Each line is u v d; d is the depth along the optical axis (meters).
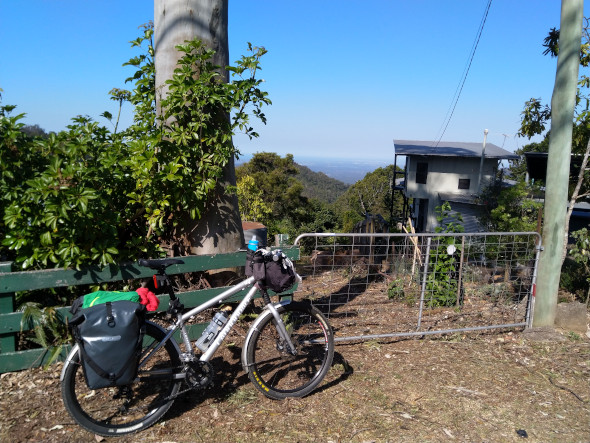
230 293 3.39
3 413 3.14
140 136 4.44
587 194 7.52
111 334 2.67
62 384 2.83
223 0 4.75
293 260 4.56
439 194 29.34
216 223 4.75
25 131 3.87
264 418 3.28
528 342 4.87
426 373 4.07
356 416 3.36
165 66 4.64
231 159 4.84
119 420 3.14
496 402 3.65
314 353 4.06
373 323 5.18
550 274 5.09
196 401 3.44
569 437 3.23
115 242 3.75
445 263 5.71
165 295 4.07
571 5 4.81
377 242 10.90
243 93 4.28
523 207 12.27
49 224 3.33
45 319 3.62
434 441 3.12
